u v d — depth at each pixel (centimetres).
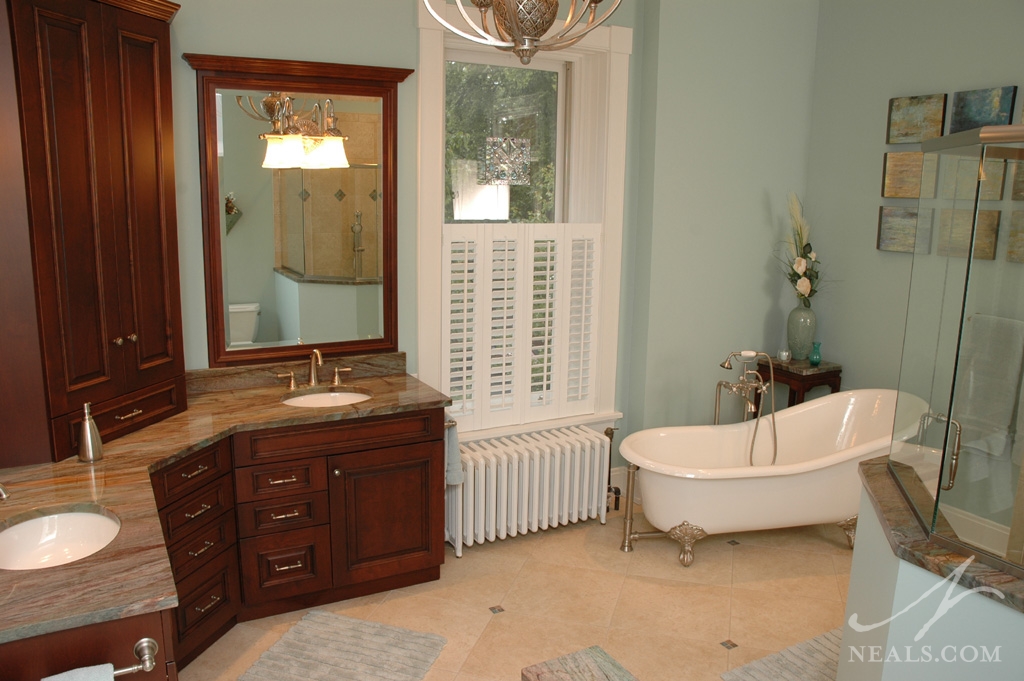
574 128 398
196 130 303
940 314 200
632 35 381
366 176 330
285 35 310
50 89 229
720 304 422
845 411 397
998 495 176
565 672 259
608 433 387
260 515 286
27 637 150
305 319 330
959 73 362
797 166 434
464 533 355
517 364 381
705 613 307
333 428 292
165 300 283
